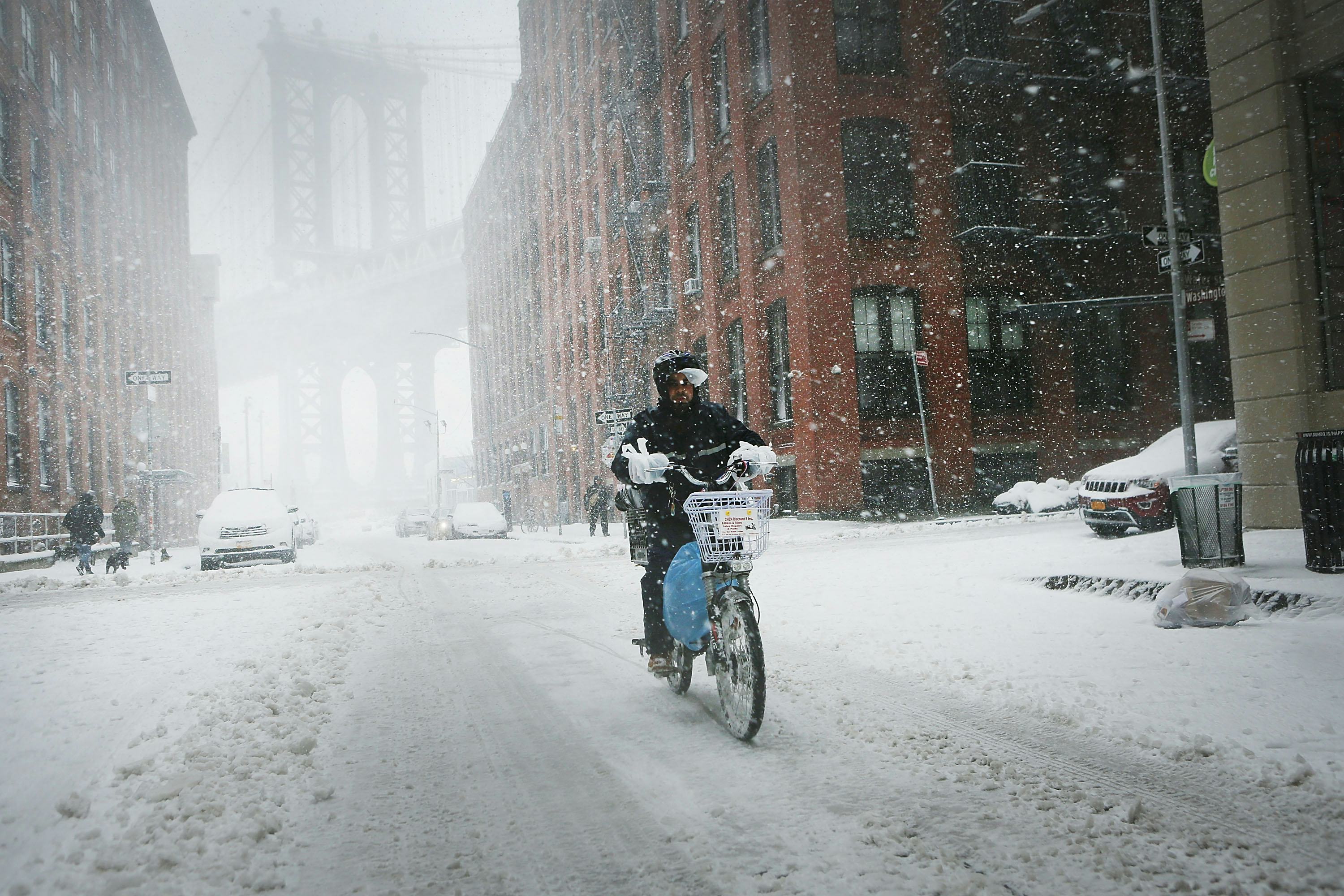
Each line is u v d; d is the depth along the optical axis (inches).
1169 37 1061.8
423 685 224.4
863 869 106.6
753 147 1055.0
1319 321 397.1
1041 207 1034.1
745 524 163.5
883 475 976.3
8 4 1048.8
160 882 107.3
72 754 160.7
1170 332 1061.8
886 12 1002.1
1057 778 136.2
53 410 1160.8
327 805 135.9
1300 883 98.8
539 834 123.0
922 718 172.6
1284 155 402.0
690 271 1255.5
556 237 1963.6
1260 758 139.9
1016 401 1032.2
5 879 107.7
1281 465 405.7
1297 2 397.7
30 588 565.3
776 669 222.2
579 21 1705.2
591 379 1702.8
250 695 204.2
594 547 793.6
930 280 985.5
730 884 104.8
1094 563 358.6
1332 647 209.2
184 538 2201.0
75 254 1301.7
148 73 1982.0
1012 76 994.7
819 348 944.9
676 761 153.3
